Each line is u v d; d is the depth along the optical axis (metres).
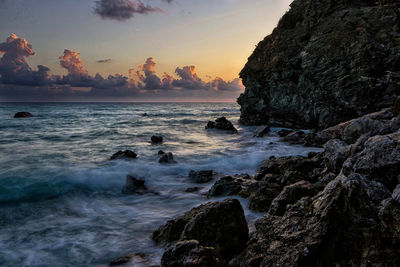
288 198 5.96
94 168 12.84
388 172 5.69
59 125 34.81
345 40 22.94
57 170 12.41
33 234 6.58
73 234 6.57
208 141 22.22
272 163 11.43
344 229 3.76
